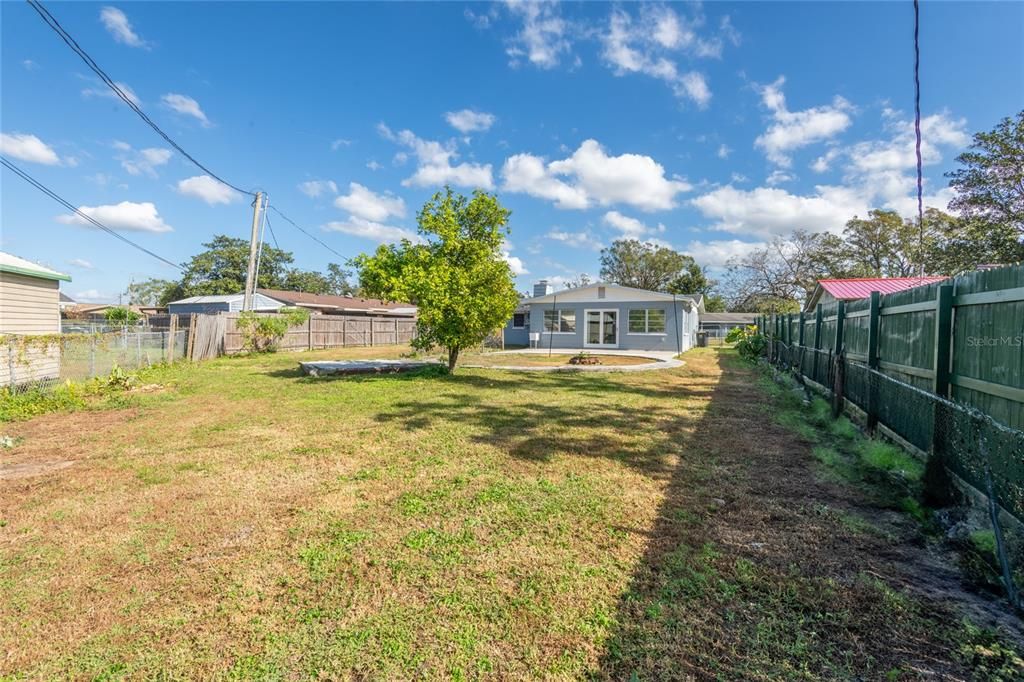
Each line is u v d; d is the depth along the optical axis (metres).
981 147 20.16
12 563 2.71
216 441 5.37
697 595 2.34
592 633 2.07
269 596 2.38
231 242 44.88
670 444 5.19
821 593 2.35
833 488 3.82
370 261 11.90
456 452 4.89
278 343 19.03
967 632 2.05
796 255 36.84
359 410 7.10
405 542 2.93
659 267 47.59
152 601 2.34
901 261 31.67
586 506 3.47
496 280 10.81
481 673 1.84
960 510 3.19
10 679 1.83
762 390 9.19
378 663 1.91
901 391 4.60
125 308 28.80
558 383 10.05
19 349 7.57
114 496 3.72
